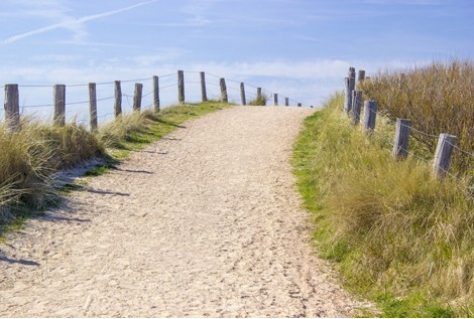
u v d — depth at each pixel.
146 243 7.72
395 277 6.59
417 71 14.90
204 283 6.46
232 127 15.84
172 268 6.90
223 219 8.72
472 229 6.80
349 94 12.98
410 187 7.54
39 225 7.96
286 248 7.69
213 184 10.46
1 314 5.53
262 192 9.99
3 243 7.25
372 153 9.51
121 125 13.77
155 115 16.78
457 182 7.74
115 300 5.91
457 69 13.93
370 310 5.90
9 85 9.63
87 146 11.27
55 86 11.22
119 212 8.83
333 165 10.26
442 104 10.98
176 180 10.66
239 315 5.55
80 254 7.25
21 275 6.55
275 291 6.32
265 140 13.98
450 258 6.51
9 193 8.29
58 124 11.16
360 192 7.79
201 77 22.30
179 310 5.64
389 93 13.01
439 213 7.05
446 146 7.67
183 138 14.30
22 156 8.85
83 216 8.52
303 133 14.46
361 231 7.44
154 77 17.97
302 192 9.93
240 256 7.37
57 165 10.05
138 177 10.71
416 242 6.88
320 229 8.17
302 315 5.66
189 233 8.13
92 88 12.94
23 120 10.08
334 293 6.41
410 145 10.82
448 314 5.49
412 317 5.53
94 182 10.13
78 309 5.66
